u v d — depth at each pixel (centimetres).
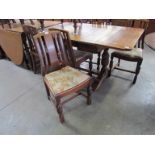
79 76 166
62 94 149
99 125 165
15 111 189
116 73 257
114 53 218
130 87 221
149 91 212
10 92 223
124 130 158
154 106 187
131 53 209
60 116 164
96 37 186
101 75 230
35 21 313
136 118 171
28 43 237
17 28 265
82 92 213
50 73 173
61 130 161
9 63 308
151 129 158
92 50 206
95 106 190
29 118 178
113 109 185
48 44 165
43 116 180
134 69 266
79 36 193
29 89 228
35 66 258
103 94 209
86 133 157
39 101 204
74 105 193
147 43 153
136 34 192
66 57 184
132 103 193
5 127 167
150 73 253
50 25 275
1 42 283
